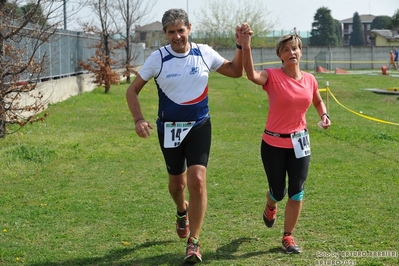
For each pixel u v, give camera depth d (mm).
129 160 11594
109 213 7742
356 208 7750
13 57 13461
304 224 7055
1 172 10227
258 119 18812
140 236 6742
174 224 7207
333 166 10773
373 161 11273
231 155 12086
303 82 6059
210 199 8391
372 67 68062
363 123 18062
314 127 16703
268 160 6109
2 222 7367
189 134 5871
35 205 8180
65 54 26578
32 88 13648
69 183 9594
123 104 23094
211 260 5879
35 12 13477
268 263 5773
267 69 6121
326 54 61531
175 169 6070
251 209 7832
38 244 6508
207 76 5938
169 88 5836
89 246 6418
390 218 7262
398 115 20891
